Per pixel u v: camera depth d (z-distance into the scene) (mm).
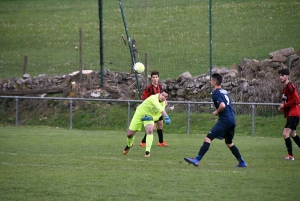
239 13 143625
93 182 34562
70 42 140375
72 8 175250
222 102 38281
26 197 30625
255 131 69562
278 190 32438
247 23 135250
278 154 47844
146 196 30859
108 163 42125
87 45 133875
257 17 138875
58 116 82188
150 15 150500
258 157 45875
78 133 68125
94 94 84125
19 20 164750
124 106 81562
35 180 35156
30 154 47094
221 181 34969
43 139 59562
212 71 83938
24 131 70062
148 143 45906
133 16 152000
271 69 82750
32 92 88500
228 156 46500
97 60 119562
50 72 114125
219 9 150000
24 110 85312
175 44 123562
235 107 75250
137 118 45844
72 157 45312
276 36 122750
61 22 159875
